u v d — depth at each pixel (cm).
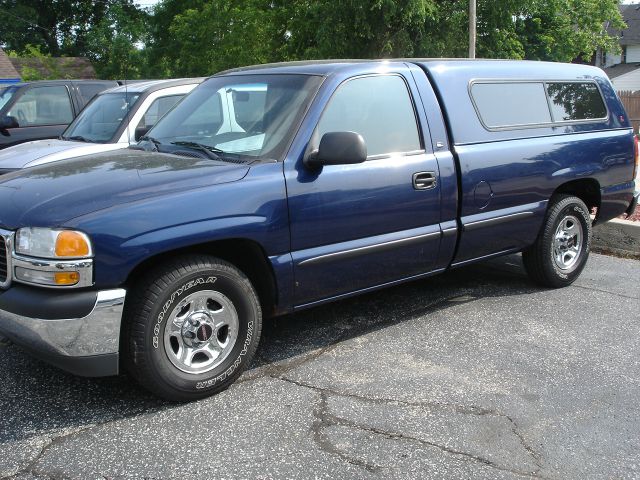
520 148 514
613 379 400
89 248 323
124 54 3322
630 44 4709
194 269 352
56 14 4784
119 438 328
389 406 362
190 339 360
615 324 491
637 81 4541
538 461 312
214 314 368
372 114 436
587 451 322
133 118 727
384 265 442
